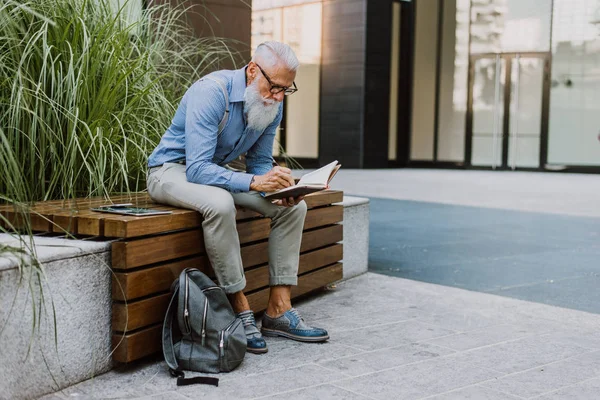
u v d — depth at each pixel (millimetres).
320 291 4379
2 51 3377
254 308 3580
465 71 17703
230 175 3055
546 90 16859
